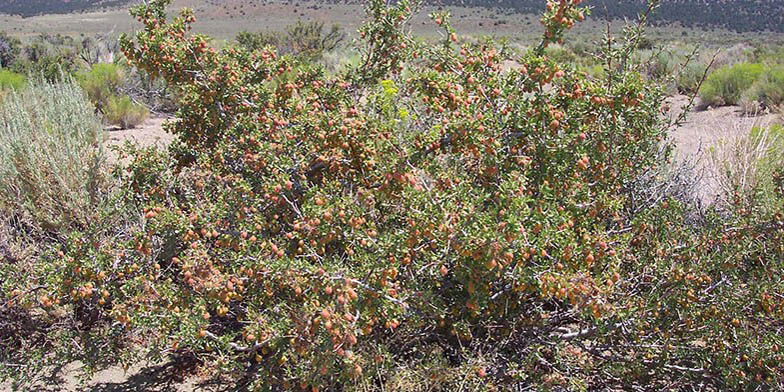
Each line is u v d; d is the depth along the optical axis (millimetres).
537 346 3230
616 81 3924
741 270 3553
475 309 3154
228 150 4082
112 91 11438
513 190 3043
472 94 3990
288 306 3125
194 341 3107
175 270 3725
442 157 4098
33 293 3668
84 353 3426
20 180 5035
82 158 5250
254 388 3057
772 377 3180
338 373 3020
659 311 3344
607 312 3066
